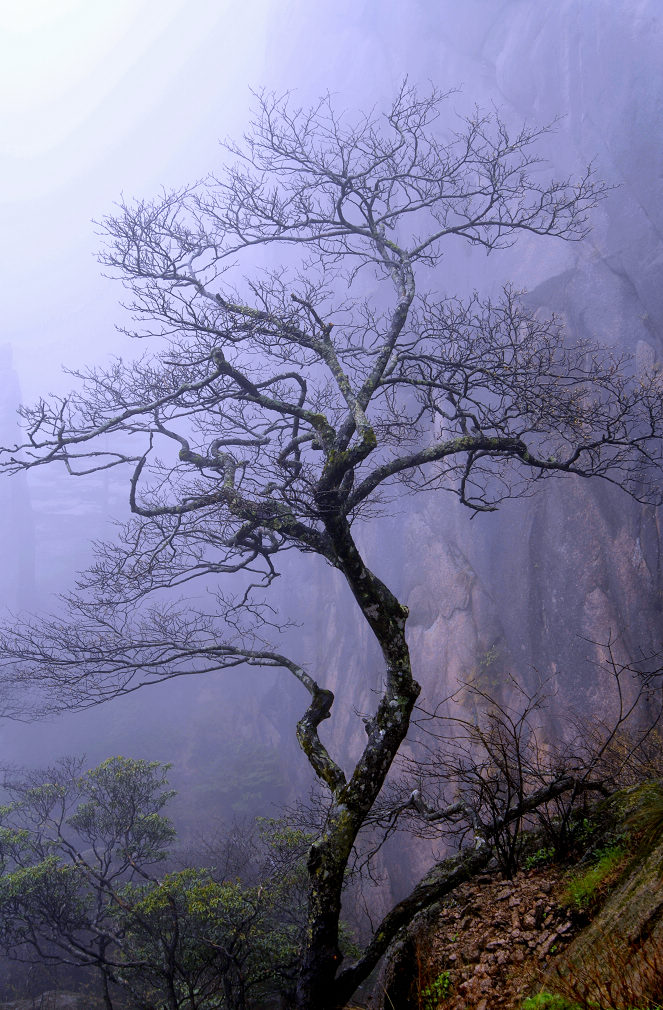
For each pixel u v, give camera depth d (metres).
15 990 17.45
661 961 2.75
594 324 15.70
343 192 8.34
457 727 17.64
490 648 18.17
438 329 8.98
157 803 14.88
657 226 15.03
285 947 9.27
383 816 6.57
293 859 9.57
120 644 7.88
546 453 16.03
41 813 14.48
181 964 9.81
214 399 7.55
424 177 8.94
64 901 12.06
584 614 15.02
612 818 4.92
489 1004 3.83
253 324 7.31
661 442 13.36
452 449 6.96
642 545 13.78
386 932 5.20
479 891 5.11
